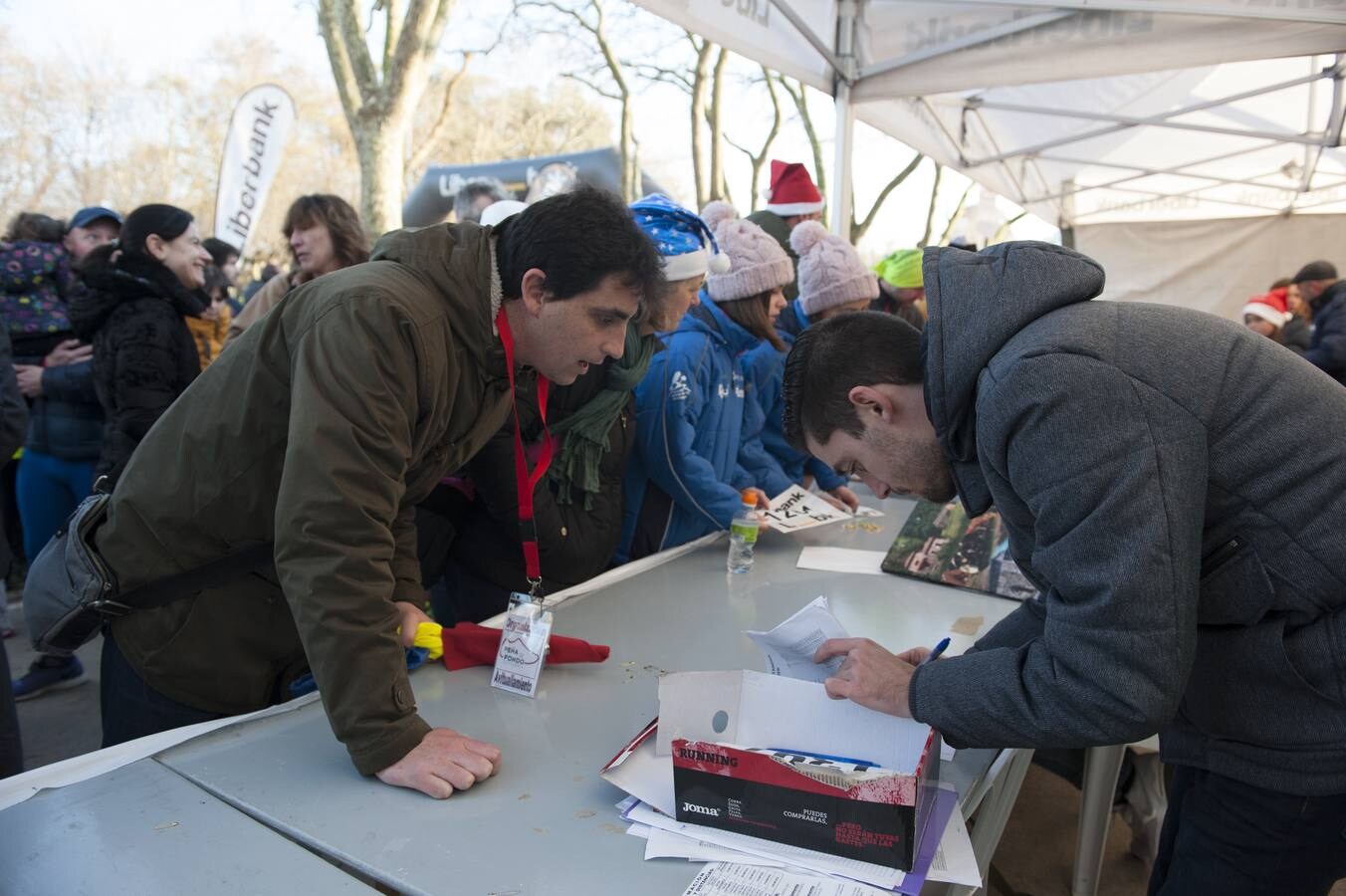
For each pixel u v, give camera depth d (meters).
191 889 0.81
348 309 1.01
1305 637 0.89
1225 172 6.50
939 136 4.77
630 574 1.82
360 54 7.81
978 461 0.97
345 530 0.97
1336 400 0.89
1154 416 0.80
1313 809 0.96
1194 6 2.71
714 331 2.14
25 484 3.08
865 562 1.96
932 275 0.96
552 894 0.81
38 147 12.94
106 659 1.29
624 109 10.80
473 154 15.19
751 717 1.03
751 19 2.88
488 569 1.84
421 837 0.90
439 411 1.12
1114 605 0.77
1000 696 0.85
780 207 3.48
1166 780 2.37
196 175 14.41
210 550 1.20
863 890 0.82
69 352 2.98
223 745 1.08
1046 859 2.26
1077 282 0.89
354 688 0.98
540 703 1.22
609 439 1.89
